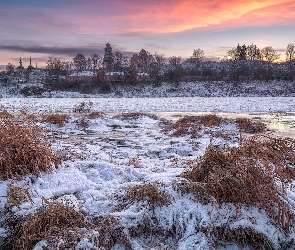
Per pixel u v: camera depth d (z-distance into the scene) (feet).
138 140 39.24
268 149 19.80
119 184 20.01
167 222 16.07
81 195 18.56
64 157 24.58
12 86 249.75
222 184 17.15
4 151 20.24
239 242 15.21
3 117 24.57
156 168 23.77
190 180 18.42
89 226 15.43
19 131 22.38
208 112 79.71
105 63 372.99
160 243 15.19
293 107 90.58
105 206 17.38
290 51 357.00
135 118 58.95
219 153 19.40
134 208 16.71
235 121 51.72
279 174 18.35
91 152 30.78
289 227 15.80
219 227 15.51
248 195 16.74
